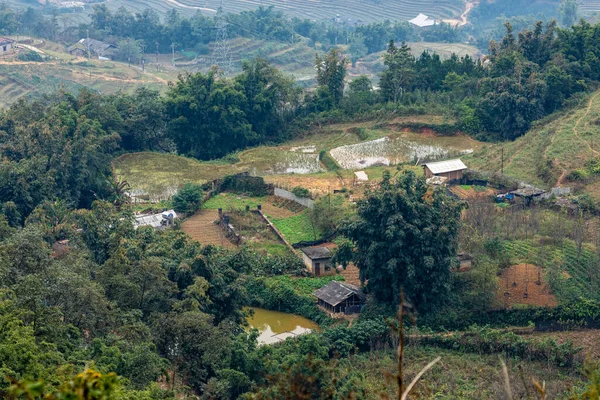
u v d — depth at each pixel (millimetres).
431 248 56406
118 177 91812
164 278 52000
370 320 55875
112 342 42594
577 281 60344
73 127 91312
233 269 57656
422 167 89125
